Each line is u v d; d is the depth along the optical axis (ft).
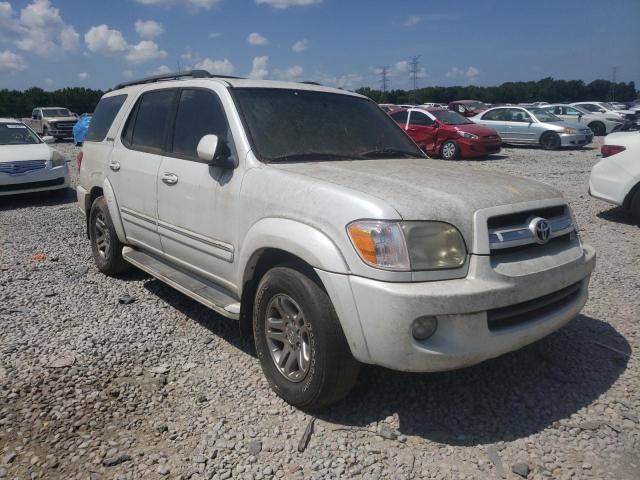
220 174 12.32
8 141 35.50
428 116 57.11
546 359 12.48
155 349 13.16
